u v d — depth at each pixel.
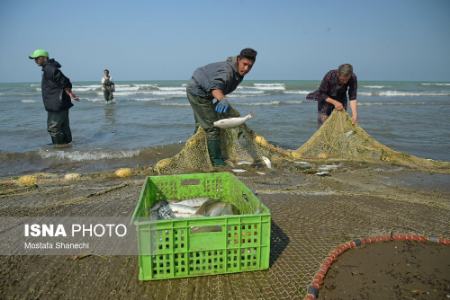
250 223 2.65
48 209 4.21
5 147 8.79
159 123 13.50
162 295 2.48
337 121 6.96
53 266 2.90
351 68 6.51
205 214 3.47
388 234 3.50
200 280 2.64
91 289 2.57
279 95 35.19
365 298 2.42
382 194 4.86
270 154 6.76
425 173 6.13
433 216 4.05
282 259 2.98
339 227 3.70
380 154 6.93
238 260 2.70
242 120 5.13
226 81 5.10
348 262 2.90
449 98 31.48
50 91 8.23
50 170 6.76
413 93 38.47
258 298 2.45
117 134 10.95
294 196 4.74
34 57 8.00
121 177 5.83
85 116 15.83
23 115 15.88
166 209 3.60
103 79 21.61
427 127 12.79
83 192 4.95
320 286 2.55
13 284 2.65
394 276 2.69
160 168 6.06
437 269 2.79
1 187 5.27
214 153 6.27
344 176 5.88
